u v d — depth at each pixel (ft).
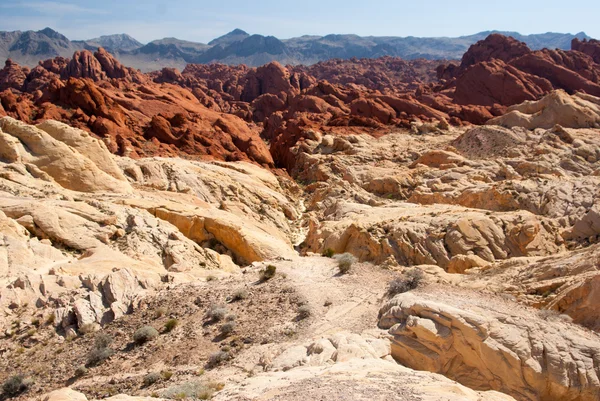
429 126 288.71
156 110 281.54
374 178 202.08
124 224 109.09
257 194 179.32
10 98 223.71
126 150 206.49
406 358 56.95
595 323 61.82
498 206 143.84
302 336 62.95
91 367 62.95
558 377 53.36
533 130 238.89
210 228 124.26
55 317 71.36
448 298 66.33
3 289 74.02
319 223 153.48
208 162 211.41
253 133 279.69
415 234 115.85
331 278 81.71
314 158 239.30
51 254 89.76
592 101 264.52
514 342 55.77
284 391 41.70
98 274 79.87
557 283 70.49
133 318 72.64
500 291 73.51
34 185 120.78
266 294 75.77
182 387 51.26
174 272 89.56
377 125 296.92
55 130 144.25
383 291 74.90
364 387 40.98
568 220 122.93
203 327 68.44
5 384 59.41
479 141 234.17
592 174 175.01
